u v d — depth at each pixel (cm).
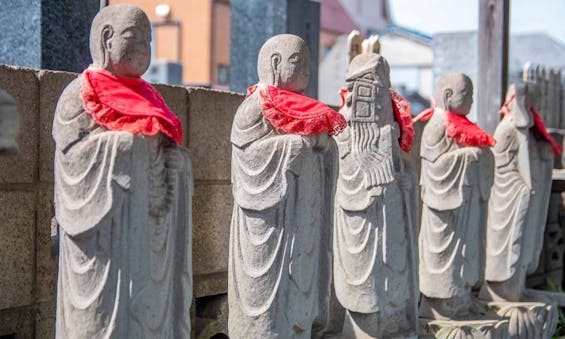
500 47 950
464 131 707
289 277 521
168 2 1744
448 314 715
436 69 1285
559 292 926
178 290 459
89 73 434
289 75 530
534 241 830
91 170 421
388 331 628
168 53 1753
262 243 518
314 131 522
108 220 422
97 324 423
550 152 828
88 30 722
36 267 517
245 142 519
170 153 447
